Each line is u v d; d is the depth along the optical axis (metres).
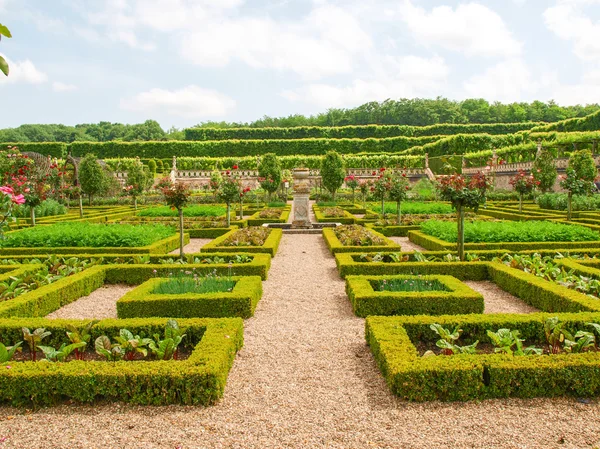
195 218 20.11
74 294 7.75
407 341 4.78
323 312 6.98
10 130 80.00
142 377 4.08
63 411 4.02
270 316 6.80
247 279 7.70
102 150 59.34
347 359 5.14
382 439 3.52
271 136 71.31
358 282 7.38
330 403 4.11
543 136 40.69
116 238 11.93
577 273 8.05
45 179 20.14
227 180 16.69
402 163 50.41
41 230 12.54
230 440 3.54
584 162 21.34
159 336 5.31
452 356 4.35
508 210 21.86
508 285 7.98
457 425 3.71
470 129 70.06
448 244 11.07
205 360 4.30
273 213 21.83
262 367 4.95
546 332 4.96
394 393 4.24
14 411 4.04
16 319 5.56
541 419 3.79
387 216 19.78
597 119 42.47
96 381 4.09
